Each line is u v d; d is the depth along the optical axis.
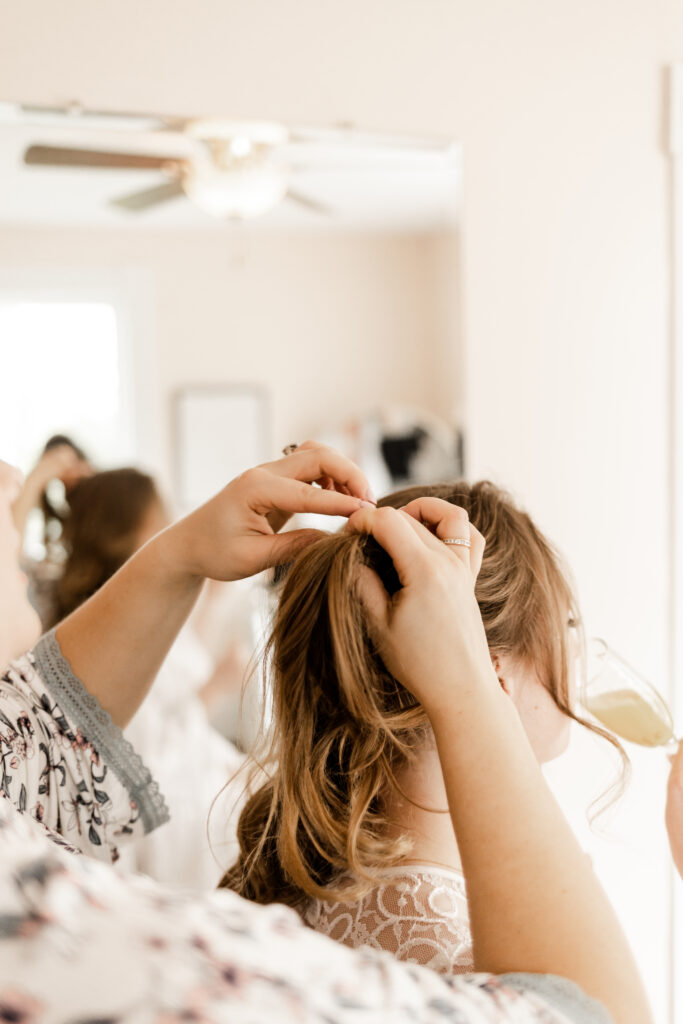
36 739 0.69
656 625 1.32
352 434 1.51
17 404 1.32
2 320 1.30
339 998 0.35
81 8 1.02
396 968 0.39
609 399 1.28
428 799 0.63
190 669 1.35
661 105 1.25
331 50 1.11
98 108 1.04
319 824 0.60
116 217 1.34
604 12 1.22
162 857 1.28
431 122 1.16
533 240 1.23
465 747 0.47
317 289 1.48
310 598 0.58
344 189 1.31
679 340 1.28
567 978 0.43
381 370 1.50
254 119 1.09
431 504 0.57
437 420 1.51
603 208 1.25
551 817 0.46
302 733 0.60
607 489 1.28
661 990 1.31
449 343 1.40
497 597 0.65
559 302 1.24
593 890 0.46
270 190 1.32
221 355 1.44
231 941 0.34
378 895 0.59
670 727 0.83
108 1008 0.31
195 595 0.73
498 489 0.77
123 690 0.73
